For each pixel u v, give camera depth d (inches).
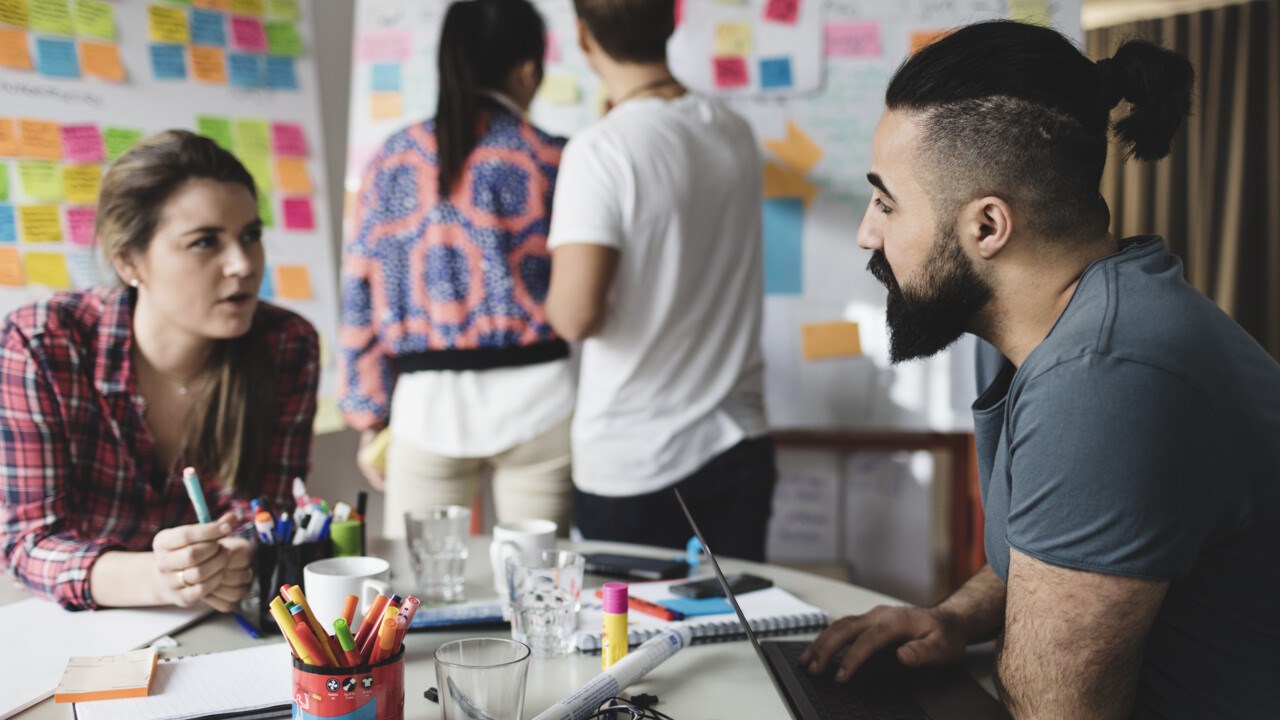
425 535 45.9
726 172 67.7
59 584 44.1
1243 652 33.2
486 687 29.8
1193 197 161.0
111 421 52.6
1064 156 32.8
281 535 42.3
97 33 76.0
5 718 32.7
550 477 78.7
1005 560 37.2
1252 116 156.3
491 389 76.3
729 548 69.1
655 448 66.8
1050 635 32.0
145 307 53.2
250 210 53.2
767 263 96.6
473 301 75.3
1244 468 31.4
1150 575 30.7
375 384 81.6
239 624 42.8
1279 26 153.8
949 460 98.3
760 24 95.6
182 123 80.8
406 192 75.2
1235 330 33.8
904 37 94.5
